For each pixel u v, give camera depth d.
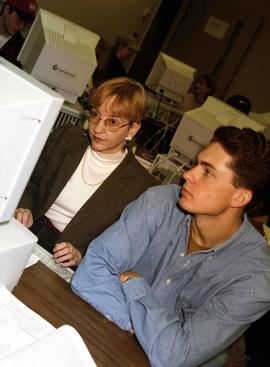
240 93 7.14
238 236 1.29
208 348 1.18
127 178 1.86
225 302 1.22
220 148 1.17
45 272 1.26
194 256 1.31
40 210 1.84
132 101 1.73
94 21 6.14
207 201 1.19
